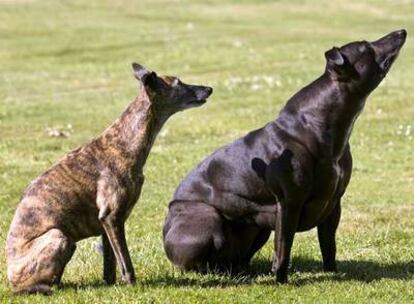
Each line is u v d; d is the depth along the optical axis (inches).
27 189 432.8
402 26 1930.4
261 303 414.9
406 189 724.0
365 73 434.9
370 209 650.8
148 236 562.6
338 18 2084.2
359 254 524.4
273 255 506.3
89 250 516.4
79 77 1416.1
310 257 515.5
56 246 413.4
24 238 420.2
